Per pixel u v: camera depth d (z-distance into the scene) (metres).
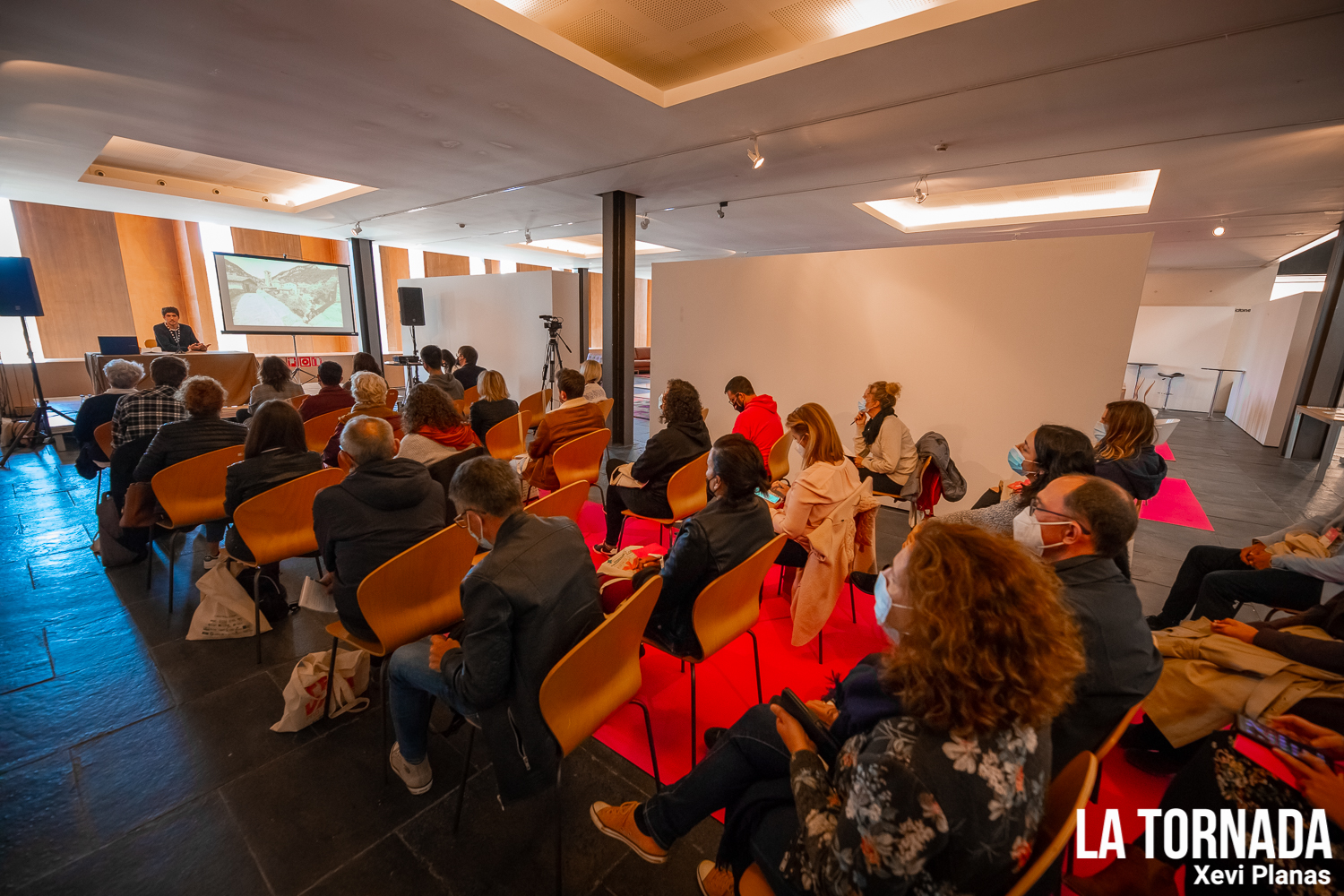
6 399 6.30
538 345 8.19
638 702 1.60
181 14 2.61
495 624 1.22
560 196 6.44
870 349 4.65
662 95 3.60
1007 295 4.00
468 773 1.62
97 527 3.62
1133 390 11.09
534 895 1.38
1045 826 0.90
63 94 3.54
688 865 1.48
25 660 2.25
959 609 0.76
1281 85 3.10
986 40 2.72
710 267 5.47
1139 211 6.29
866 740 0.88
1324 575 1.93
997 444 4.17
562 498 2.42
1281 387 7.16
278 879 1.40
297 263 8.51
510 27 2.73
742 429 3.60
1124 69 2.98
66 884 1.37
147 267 8.28
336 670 1.96
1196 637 1.74
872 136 4.12
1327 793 1.03
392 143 4.52
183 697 2.05
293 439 2.37
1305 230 6.88
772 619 2.71
